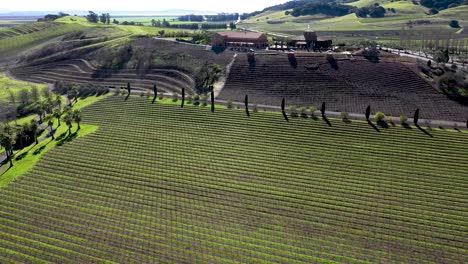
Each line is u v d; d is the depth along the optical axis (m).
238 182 76.06
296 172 78.38
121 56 161.00
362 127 91.25
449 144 82.31
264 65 127.31
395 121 92.19
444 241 59.38
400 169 76.69
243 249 58.25
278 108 104.56
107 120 107.19
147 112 109.12
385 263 55.19
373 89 107.56
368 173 76.44
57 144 94.88
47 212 69.12
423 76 108.38
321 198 70.19
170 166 82.88
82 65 166.75
